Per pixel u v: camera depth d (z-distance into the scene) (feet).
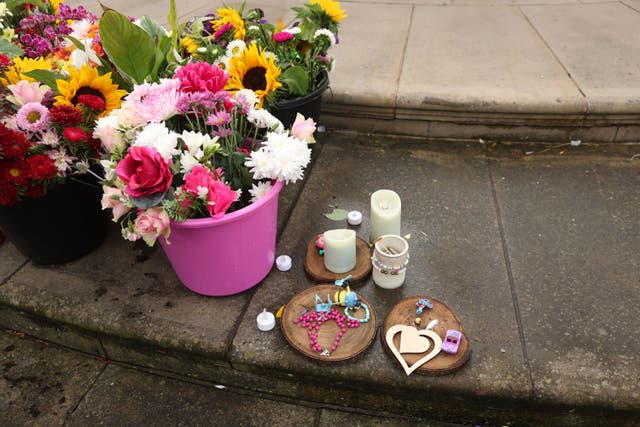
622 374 3.87
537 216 5.66
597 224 5.49
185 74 4.24
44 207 4.63
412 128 7.32
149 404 4.46
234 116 4.47
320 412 4.35
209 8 10.95
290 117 5.90
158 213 3.59
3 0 7.08
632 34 8.61
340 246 4.62
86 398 4.53
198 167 3.68
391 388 4.02
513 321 4.39
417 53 8.40
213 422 4.28
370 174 6.56
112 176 3.87
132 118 3.90
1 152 4.00
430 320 4.33
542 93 6.79
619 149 6.79
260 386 4.48
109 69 5.16
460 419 4.19
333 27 6.49
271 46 6.42
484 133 7.13
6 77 4.78
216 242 4.11
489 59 8.01
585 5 10.44
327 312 4.42
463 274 4.93
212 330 4.42
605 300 4.56
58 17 6.74
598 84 6.95
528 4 10.82
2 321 5.24
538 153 6.84
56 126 4.28
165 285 4.92
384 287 4.76
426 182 6.35
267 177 4.20
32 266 5.22
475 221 5.63
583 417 3.92
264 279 4.95
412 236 5.44
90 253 5.35
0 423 4.33
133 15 10.61
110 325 4.53
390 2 11.41
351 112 7.32
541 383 3.85
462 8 10.76
